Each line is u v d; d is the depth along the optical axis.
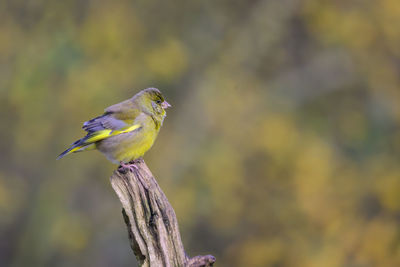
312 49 24.75
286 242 22.06
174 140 23.31
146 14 23.77
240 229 23.00
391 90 23.48
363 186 22.33
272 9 23.34
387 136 23.11
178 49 22.95
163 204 7.65
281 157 22.47
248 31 23.52
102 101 22.33
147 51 23.48
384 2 23.06
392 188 21.92
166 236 7.59
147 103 9.66
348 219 21.70
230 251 22.56
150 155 23.34
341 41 23.31
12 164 24.19
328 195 21.95
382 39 23.73
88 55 22.84
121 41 22.84
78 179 23.73
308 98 24.53
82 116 22.50
